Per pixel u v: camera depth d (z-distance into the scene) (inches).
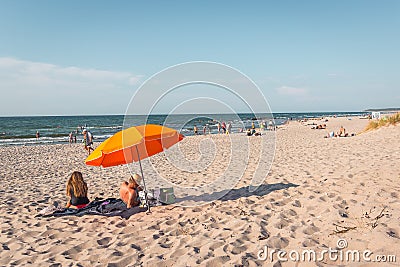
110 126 2284.7
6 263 168.2
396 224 159.5
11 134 1712.6
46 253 178.5
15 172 493.4
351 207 198.5
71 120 3649.1
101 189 344.2
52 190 350.9
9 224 231.5
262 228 189.3
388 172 279.0
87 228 217.9
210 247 168.7
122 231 207.9
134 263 159.9
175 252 167.3
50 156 725.3
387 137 634.8
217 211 233.0
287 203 239.9
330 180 282.8
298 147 637.3
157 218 229.8
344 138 764.6
